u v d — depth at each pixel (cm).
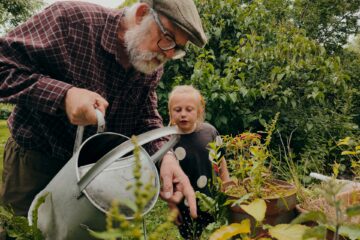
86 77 153
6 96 132
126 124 177
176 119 215
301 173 371
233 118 412
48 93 123
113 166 98
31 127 161
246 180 140
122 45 158
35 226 97
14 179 169
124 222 44
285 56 450
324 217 60
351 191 134
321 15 1223
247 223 80
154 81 178
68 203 95
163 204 266
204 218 157
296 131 428
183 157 210
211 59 461
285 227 77
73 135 158
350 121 514
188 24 149
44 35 146
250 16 496
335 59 455
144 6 152
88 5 158
